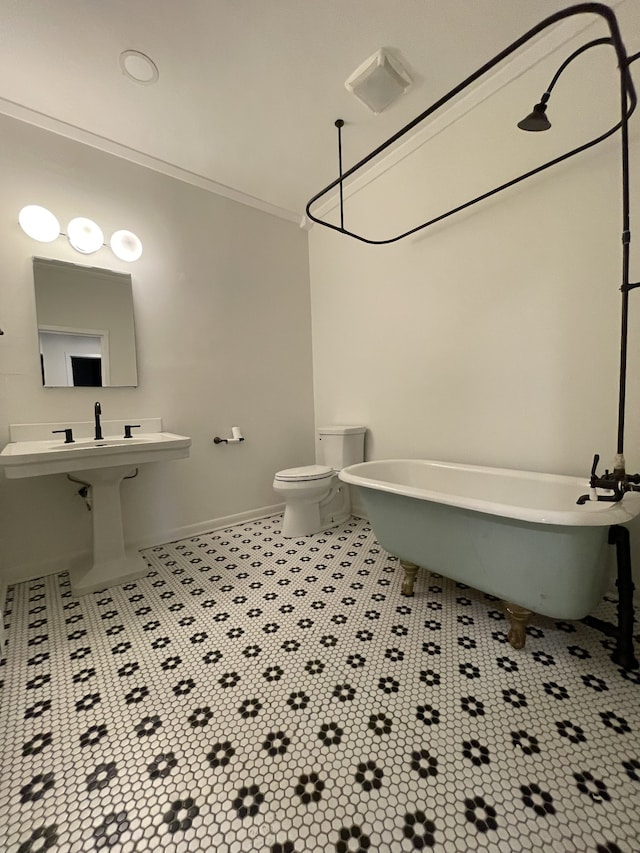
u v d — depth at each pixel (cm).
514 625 128
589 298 157
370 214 250
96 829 75
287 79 168
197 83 169
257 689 111
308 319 310
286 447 299
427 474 206
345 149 219
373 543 228
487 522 126
